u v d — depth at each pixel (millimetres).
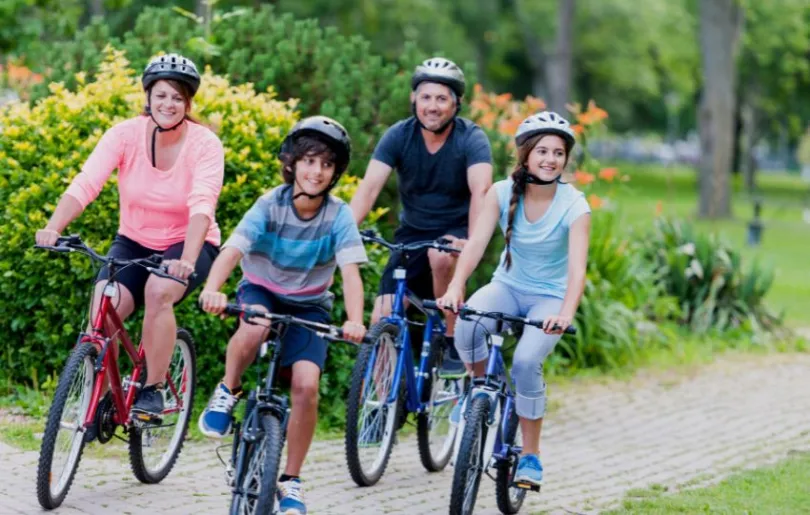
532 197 10156
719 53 55281
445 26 66062
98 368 9898
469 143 11984
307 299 9258
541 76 85812
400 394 11742
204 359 13703
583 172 20562
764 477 12430
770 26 73938
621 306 19578
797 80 87062
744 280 22625
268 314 8539
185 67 10094
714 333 21703
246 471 8711
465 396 10953
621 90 92562
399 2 60125
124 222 10500
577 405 16422
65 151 13883
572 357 18719
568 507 11094
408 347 11758
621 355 19234
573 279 9742
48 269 13461
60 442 9789
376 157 12125
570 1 65688
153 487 10773
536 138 9883
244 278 9406
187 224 10492
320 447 12906
